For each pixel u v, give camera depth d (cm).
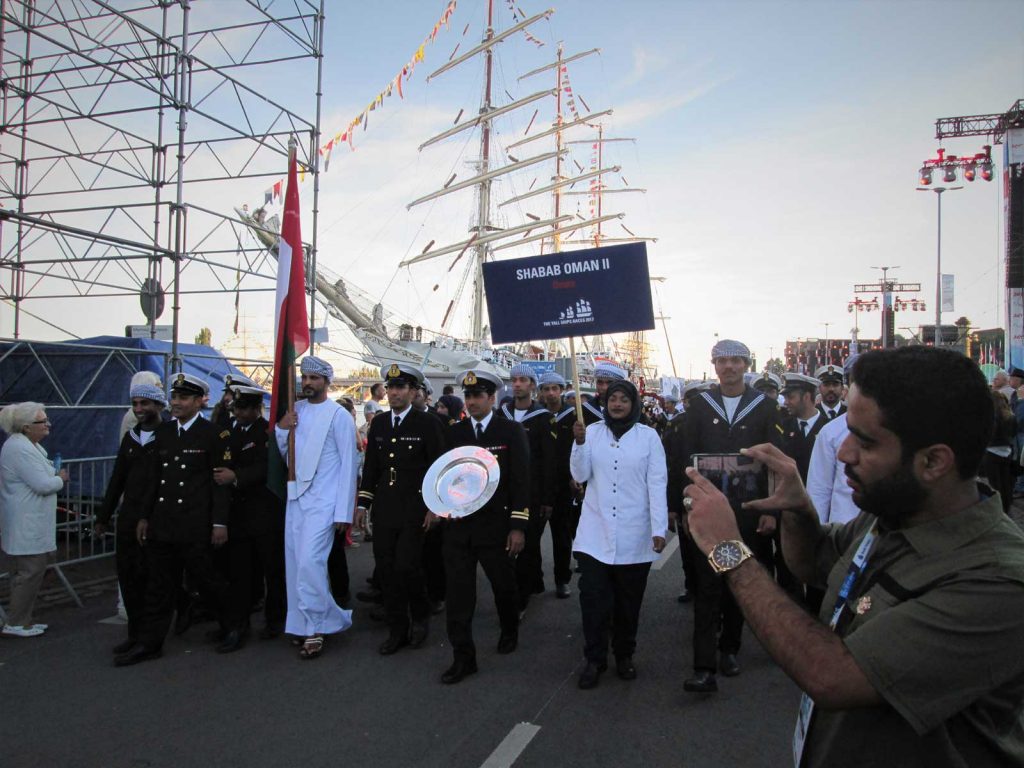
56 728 399
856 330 3862
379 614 616
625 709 430
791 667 131
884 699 123
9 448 549
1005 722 129
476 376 543
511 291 577
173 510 513
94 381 904
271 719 413
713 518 153
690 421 517
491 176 3188
